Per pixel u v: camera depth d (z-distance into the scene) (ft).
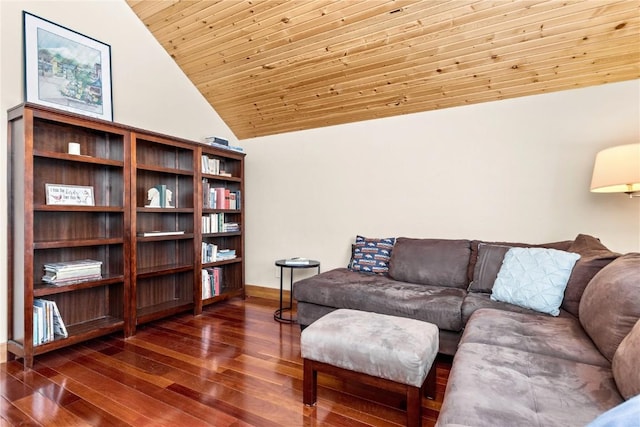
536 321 5.78
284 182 12.95
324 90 10.43
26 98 7.63
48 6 8.13
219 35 9.56
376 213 11.11
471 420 3.04
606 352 4.27
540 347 4.69
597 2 6.48
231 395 5.96
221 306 11.81
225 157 12.69
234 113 12.66
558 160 8.59
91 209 8.02
